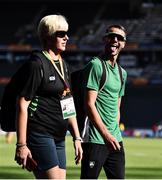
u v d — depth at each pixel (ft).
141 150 98.22
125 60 207.82
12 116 21.52
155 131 167.53
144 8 234.38
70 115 22.26
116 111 26.63
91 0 234.58
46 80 21.43
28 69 21.20
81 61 209.56
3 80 196.13
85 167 26.30
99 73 25.85
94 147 26.16
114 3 235.61
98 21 229.04
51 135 21.72
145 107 185.68
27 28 225.56
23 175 53.01
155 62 206.49
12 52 212.64
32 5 233.76
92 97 25.71
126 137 164.45
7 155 80.18
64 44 21.97
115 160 26.68
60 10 233.96
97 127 25.35
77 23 229.45
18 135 20.90
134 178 53.16
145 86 188.55
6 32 224.33
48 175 21.40
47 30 21.72
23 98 21.09
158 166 67.72
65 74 22.16
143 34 211.41
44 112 21.61
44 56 21.62
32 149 21.48
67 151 90.17
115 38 26.23
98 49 207.31
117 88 26.43
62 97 21.94
